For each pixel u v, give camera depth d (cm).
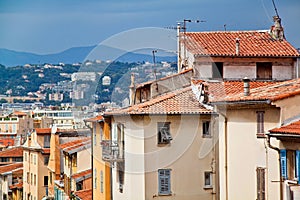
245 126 3044
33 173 7450
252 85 4281
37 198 7231
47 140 7406
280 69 4475
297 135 2597
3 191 8588
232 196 3144
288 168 2731
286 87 3164
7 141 11531
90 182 4991
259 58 4450
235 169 3123
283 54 4459
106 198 3909
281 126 2819
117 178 3694
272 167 2852
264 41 4625
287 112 2845
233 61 4425
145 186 3488
